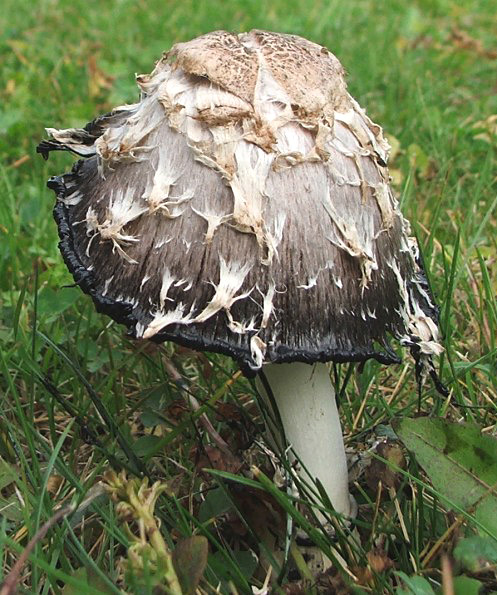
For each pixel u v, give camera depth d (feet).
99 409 0.87
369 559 0.76
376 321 0.73
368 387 0.97
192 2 2.60
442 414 0.92
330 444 0.80
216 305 0.68
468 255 1.09
